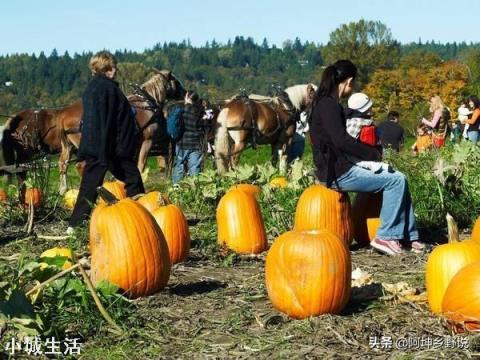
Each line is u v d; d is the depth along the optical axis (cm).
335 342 641
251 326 675
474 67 9325
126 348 641
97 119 984
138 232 724
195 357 630
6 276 671
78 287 675
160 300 720
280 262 686
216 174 1190
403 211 877
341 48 11881
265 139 1764
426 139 2022
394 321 672
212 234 958
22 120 1567
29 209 1052
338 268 680
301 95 1791
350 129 878
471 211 1029
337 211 883
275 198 1028
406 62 10694
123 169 1013
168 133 1502
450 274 676
